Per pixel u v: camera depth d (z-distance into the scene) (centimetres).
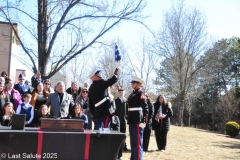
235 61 4444
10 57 1552
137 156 633
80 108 725
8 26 1352
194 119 4172
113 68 2697
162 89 3641
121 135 371
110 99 555
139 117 642
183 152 954
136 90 662
